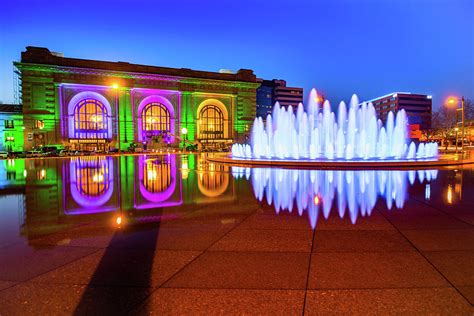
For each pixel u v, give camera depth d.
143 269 4.27
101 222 6.74
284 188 11.11
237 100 86.56
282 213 7.41
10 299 3.49
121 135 74.19
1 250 5.02
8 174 18.03
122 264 4.44
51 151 57.62
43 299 3.49
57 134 68.44
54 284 3.84
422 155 32.25
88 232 6.00
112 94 73.31
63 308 3.31
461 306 3.31
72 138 69.81
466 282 3.85
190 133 81.38
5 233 5.96
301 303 3.40
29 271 4.21
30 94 65.94
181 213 7.51
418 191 10.34
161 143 77.94
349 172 16.42
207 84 82.81
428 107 155.75
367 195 9.64
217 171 17.95
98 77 71.38
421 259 4.56
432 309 3.27
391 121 41.25
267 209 7.83
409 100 154.50
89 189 11.65
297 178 13.89
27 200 9.41
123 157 43.09
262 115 154.62
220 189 11.07
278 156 28.44
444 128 95.31
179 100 80.19
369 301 3.43
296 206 8.14
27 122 65.88
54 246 5.21
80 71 69.19
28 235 5.82
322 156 28.05
